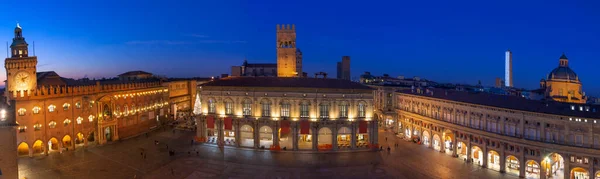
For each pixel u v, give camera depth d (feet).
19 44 297.74
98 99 349.61
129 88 398.21
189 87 562.25
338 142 340.80
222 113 354.13
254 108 343.26
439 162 290.35
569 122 220.43
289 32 473.67
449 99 317.63
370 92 338.95
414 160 297.12
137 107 410.31
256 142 335.67
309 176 256.73
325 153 320.29
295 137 327.67
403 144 356.38
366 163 289.53
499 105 265.34
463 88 549.13
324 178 252.21
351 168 276.21
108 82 394.11
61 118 312.71
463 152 302.86
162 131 422.82
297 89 334.85
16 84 294.25
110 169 266.77
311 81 358.64
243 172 264.31
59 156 298.15
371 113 338.75
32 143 290.15
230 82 364.38
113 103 367.25
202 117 358.84
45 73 348.18
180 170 267.39
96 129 347.97
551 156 237.04
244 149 331.98
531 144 237.25
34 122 290.76
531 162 244.63
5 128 162.71
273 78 375.25
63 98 314.35
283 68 475.72
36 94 292.40
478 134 276.62
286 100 337.72
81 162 282.77
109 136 365.61
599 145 209.26
